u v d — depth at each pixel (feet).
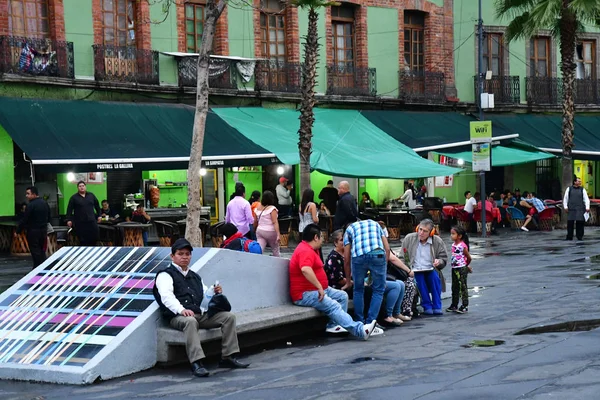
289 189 87.61
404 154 86.07
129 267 32.32
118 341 28.12
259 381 26.58
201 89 44.91
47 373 27.71
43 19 73.72
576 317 35.99
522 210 98.07
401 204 97.35
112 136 69.72
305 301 34.06
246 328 30.35
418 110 101.45
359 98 94.73
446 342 31.76
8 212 72.23
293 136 81.87
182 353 29.78
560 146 102.47
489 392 23.63
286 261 34.99
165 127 74.43
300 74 90.07
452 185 107.76
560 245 73.51
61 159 63.41
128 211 78.28
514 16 105.60
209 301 29.91
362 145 86.69
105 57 75.77
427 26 103.19
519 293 44.21
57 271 33.81
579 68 118.83
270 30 90.33
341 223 46.83
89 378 27.12
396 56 100.01
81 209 55.47
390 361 28.71
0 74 68.23
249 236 51.19
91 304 30.89
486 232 88.99
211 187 88.17
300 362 29.32
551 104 112.27
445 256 39.29
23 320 31.35
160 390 25.88
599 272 51.90
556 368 26.25
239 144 75.61
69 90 73.61
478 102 104.94
